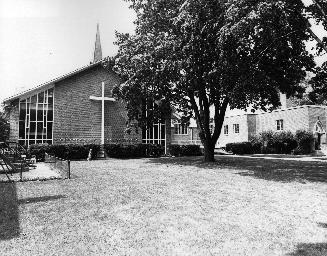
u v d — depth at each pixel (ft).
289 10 46.98
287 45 57.26
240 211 25.99
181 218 23.80
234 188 37.37
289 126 127.44
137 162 80.02
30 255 16.58
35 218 23.71
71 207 27.30
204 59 58.18
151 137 108.68
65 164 49.44
